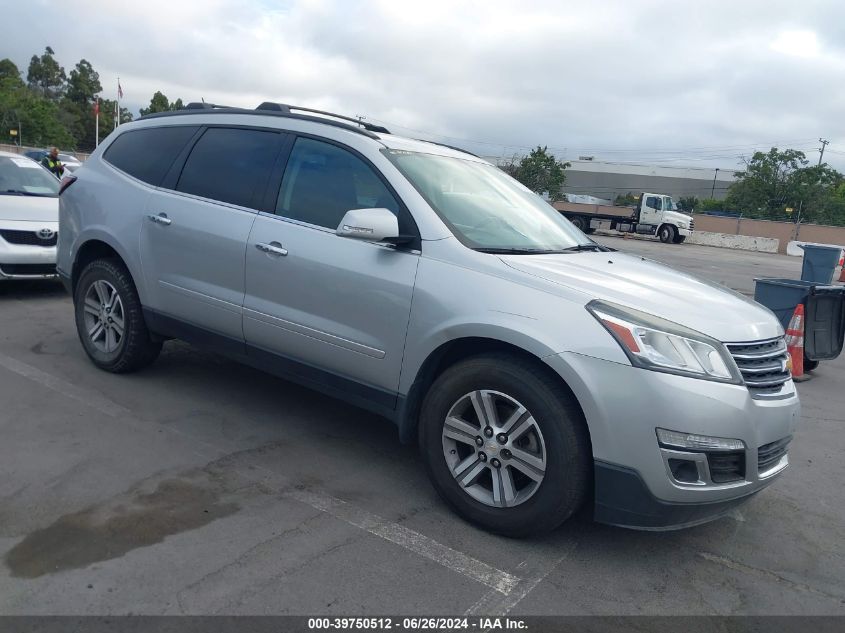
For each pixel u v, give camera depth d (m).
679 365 3.15
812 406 6.62
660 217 38.94
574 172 94.94
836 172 61.28
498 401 3.50
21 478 3.76
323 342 4.10
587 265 3.87
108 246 5.39
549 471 3.30
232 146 4.81
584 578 3.28
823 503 4.36
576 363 3.20
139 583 2.94
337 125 4.39
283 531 3.45
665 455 3.11
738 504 3.39
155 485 3.81
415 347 3.72
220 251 4.56
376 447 4.60
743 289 16.08
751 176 62.97
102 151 5.73
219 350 4.79
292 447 4.48
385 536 3.48
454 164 4.58
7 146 50.25
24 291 8.50
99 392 5.12
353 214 3.66
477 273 3.59
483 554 3.39
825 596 3.31
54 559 3.06
